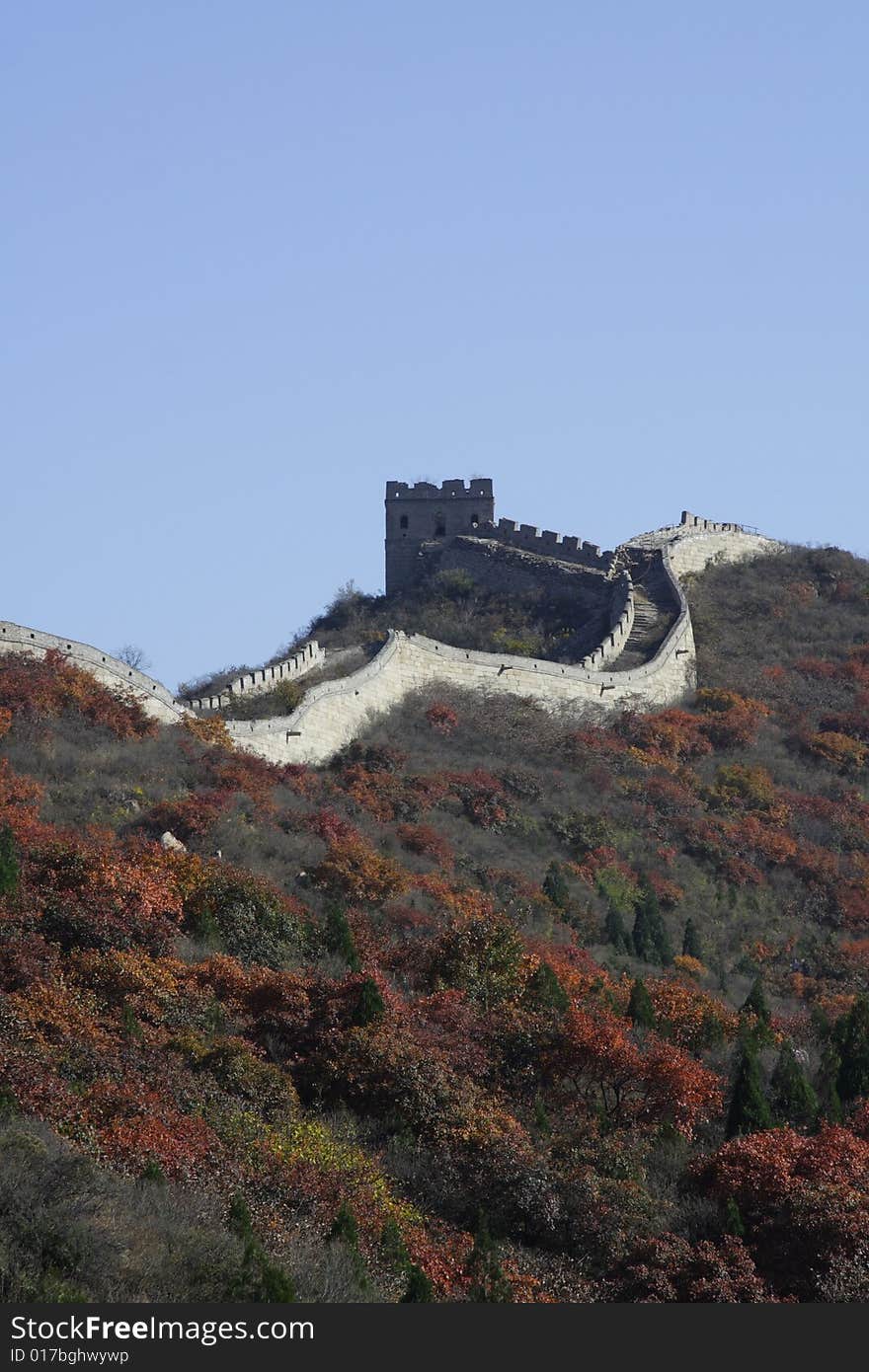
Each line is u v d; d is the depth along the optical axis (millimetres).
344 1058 63250
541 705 126500
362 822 101625
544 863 104750
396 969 76500
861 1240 53688
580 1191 57344
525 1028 67500
